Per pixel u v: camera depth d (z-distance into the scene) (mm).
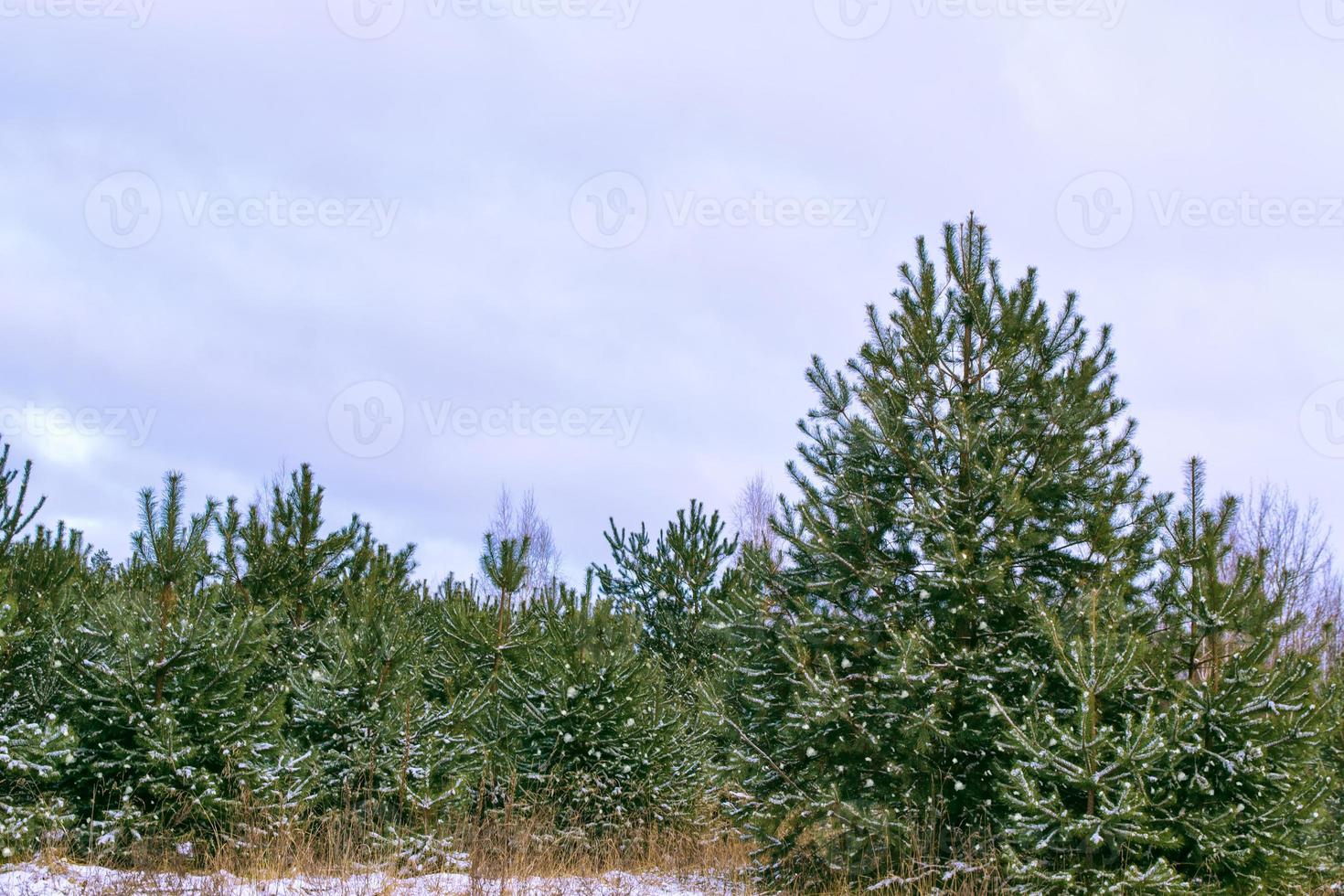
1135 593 8375
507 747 11523
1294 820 7438
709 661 14992
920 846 7902
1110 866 7223
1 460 9484
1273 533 28906
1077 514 8602
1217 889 7074
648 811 11141
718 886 9180
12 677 9359
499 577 12805
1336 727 8711
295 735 10180
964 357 9297
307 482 13000
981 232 9328
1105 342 9203
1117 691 7734
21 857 7914
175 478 9141
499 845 9281
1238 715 7430
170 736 8344
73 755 8312
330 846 8922
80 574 11281
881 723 8297
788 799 8492
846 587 8906
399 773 9664
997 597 8195
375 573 13359
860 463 9281
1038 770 7180
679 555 15742
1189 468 8414
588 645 11664
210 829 8570
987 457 8758
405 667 10883
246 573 12633
